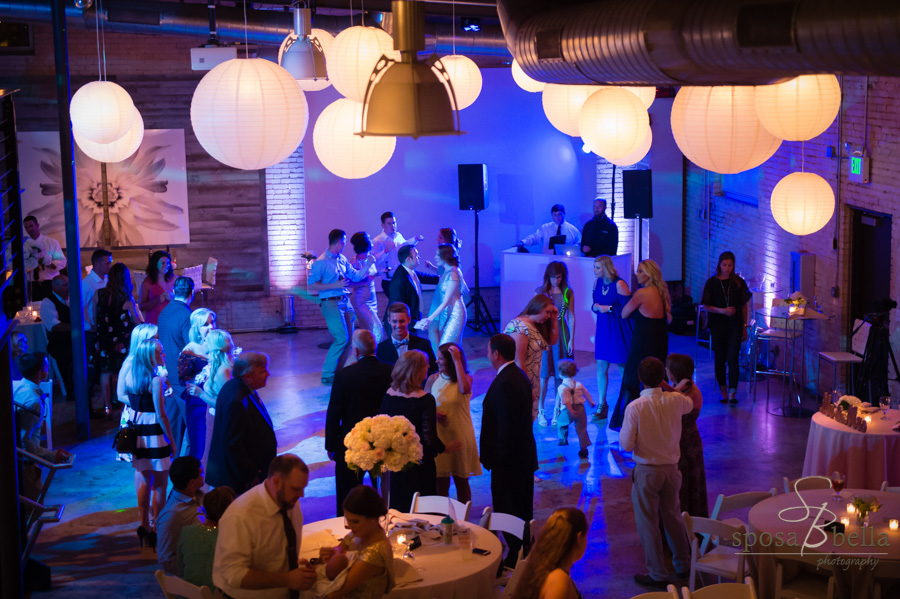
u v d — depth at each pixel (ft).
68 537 24.12
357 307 37.01
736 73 15.61
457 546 17.72
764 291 38.47
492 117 46.19
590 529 24.20
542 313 29.19
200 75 43.78
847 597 18.06
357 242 36.94
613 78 17.72
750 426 32.17
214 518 17.04
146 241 44.57
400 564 16.63
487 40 39.11
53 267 39.45
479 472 23.53
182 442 27.50
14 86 42.22
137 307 34.17
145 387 23.31
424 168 45.93
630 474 27.84
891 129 30.55
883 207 31.22
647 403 21.09
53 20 29.60
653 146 46.65
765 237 39.58
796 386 36.68
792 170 36.99
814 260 35.50
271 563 15.10
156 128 43.86
